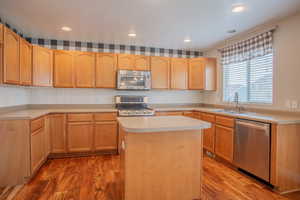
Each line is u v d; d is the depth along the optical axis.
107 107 4.04
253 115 2.67
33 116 2.39
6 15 2.54
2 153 2.26
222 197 2.04
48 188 2.21
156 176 1.80
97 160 3.19
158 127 1.62
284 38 2.64
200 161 1.93
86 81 3.63
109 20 2.71
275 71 2.78
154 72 4.06
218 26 2.92
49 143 3.20
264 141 2.27
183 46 4.16
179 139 1.86
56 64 3.48
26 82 2.83
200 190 1.95
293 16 2.52
